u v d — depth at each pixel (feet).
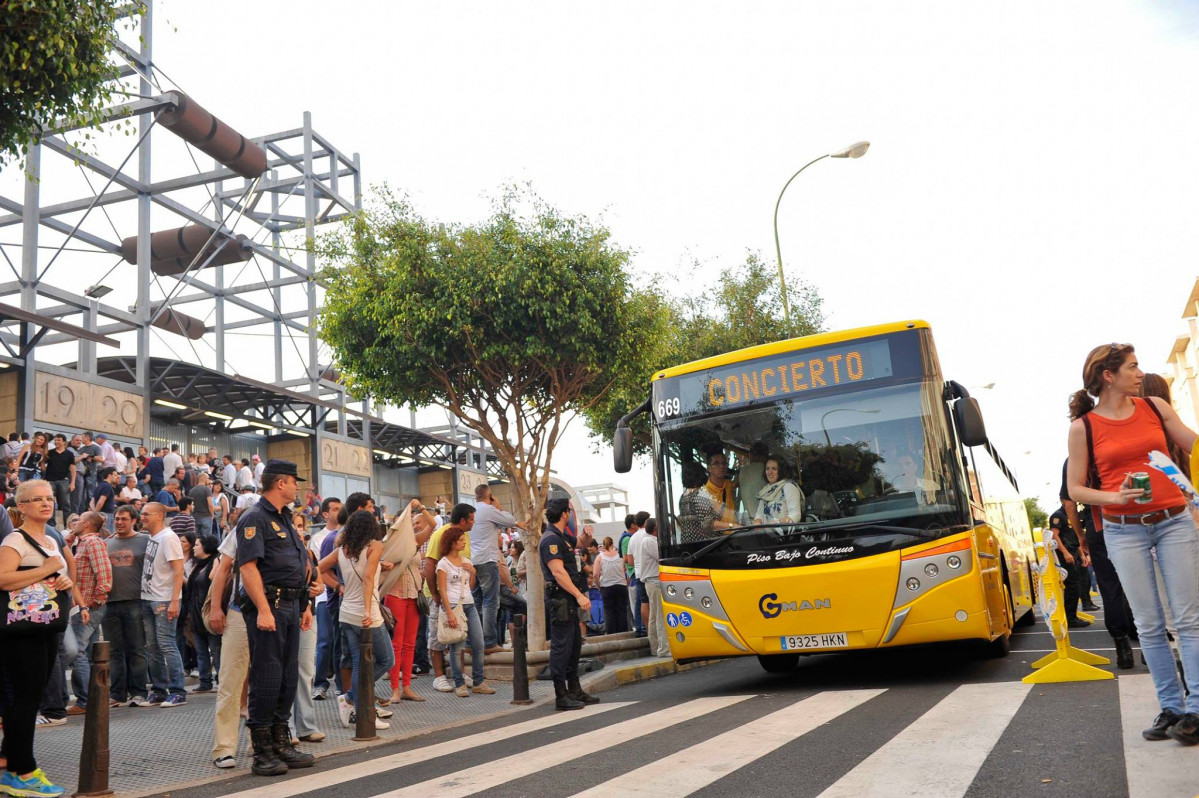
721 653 29.48
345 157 131.75
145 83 93.09
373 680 26.00
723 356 31.83
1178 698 16.30
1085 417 16.63
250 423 107.04
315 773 20.81
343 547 27.84
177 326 111.34
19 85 30.35
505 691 35.94
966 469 29.37
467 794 16.74
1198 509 15.88
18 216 98.99
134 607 34.12
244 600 21.45
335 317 54.13
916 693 25.72
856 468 28.91
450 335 51.57
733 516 29.86
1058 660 25.77
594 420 79.97
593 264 53.62
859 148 66.08
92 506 54.85
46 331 78.13
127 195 96.58
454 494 149.07
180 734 27.14
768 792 15.15
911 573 27.35
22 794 18.38
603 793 15.88
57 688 28.89
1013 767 15.53
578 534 55.06
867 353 30.09
